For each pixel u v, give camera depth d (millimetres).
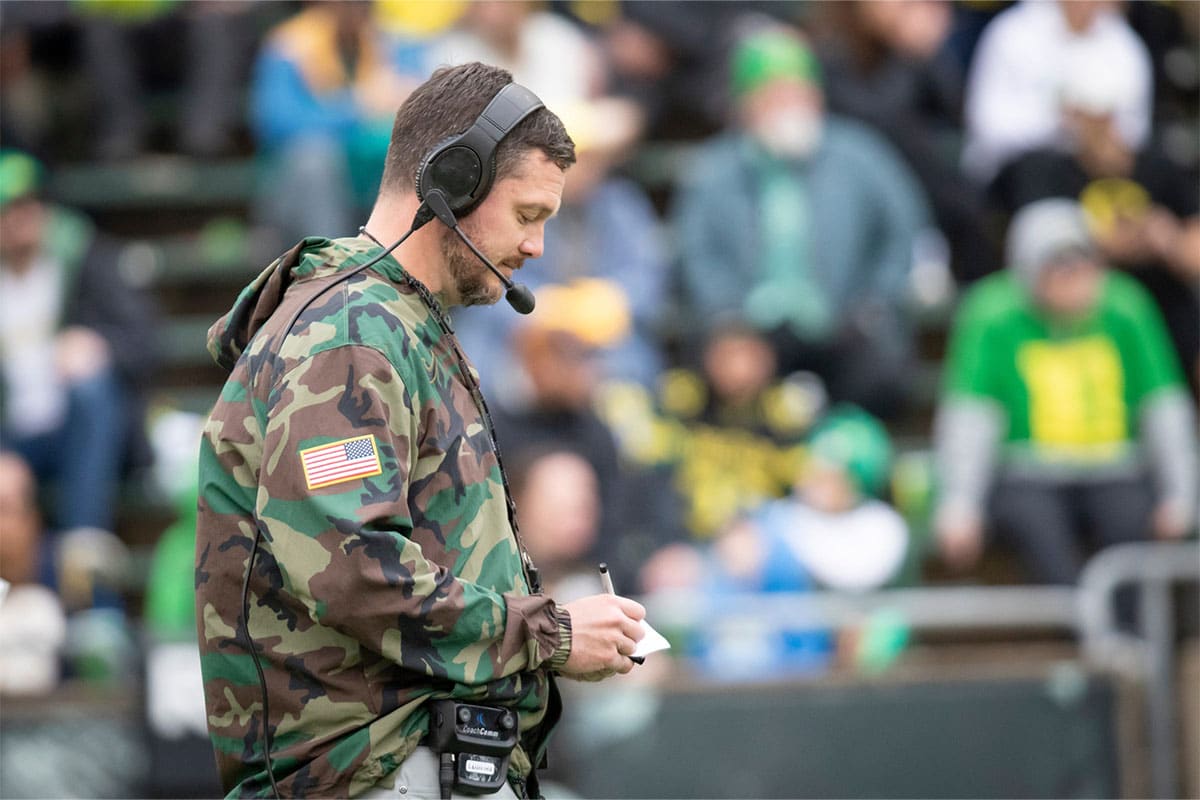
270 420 8641
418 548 8539
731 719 19750
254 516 8820
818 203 26188
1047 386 24266
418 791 8789
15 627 21438
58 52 30984
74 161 31016
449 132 9219
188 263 29812
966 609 20922
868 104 28188
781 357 25469
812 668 20391
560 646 8922
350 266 9062
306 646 8734
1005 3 31094
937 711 19984
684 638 20734
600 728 19672
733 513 22984
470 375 9266
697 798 19656
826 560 22328
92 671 20531
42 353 25516
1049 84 28531
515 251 9320
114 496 26062
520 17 27781
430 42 28234
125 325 26219
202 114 29297
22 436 25172
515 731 8922
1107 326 24516
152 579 25578
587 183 26188
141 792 19422
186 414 27266
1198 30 31641
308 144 26906
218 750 9016
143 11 30234
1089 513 24062
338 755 8695
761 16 30188
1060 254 24250
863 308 25906
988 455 24203
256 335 9047
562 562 20859
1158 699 20422
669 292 27969
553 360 22297
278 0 31234
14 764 19391
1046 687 20172
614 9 30109
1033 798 19984
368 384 8609
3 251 25875
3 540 22641
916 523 25047
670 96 30031
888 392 25516
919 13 29094
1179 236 27641
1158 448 24312
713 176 26500
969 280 28625
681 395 25031
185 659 19703
